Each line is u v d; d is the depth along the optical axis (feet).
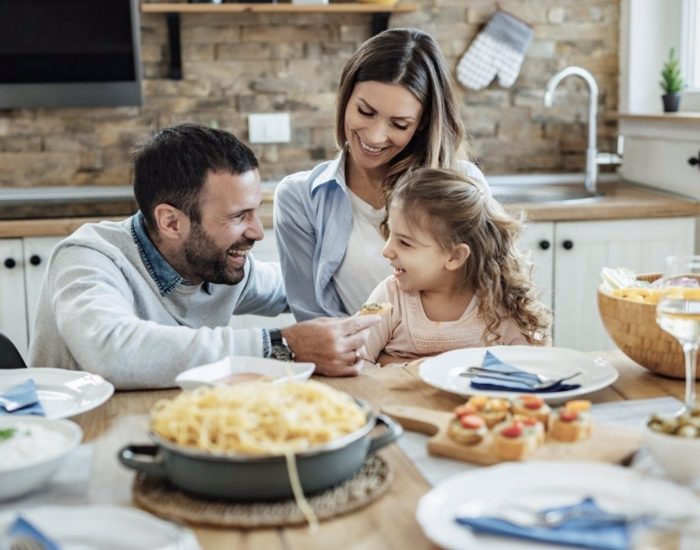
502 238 6.56
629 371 5.36
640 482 3.27
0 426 4.25
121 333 5.26
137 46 11.43
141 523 3.29
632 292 5.26
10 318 10.18
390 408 4.51
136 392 5.22
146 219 6.03
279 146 12.22
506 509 3.38
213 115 12.03
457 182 6.49
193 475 3.55
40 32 11.23
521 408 4.23
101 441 4.38
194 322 6.50
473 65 12.35
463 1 12.25
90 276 5.80
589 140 11.99
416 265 6.41
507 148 12.65
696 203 10.81
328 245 7.25
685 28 12.24
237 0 11.62
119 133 11.91
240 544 3.33
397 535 3.38
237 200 5.90
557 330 10.89
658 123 11.60
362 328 5.47
